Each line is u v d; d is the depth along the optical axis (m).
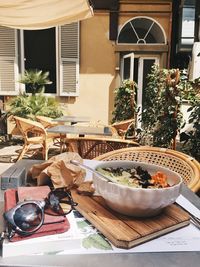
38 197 0.86
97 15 6.73
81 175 1.06
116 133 4.38
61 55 6.88
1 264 0.65
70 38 6.82
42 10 3.57
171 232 0.81
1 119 6.75
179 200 1.03
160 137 3.40
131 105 5.80
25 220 0.71
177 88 3.26
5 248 0.67
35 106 6.08
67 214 0.82
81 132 3.93
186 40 6.15
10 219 0.71
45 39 7.12
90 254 0.70
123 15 6.71
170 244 0.75
